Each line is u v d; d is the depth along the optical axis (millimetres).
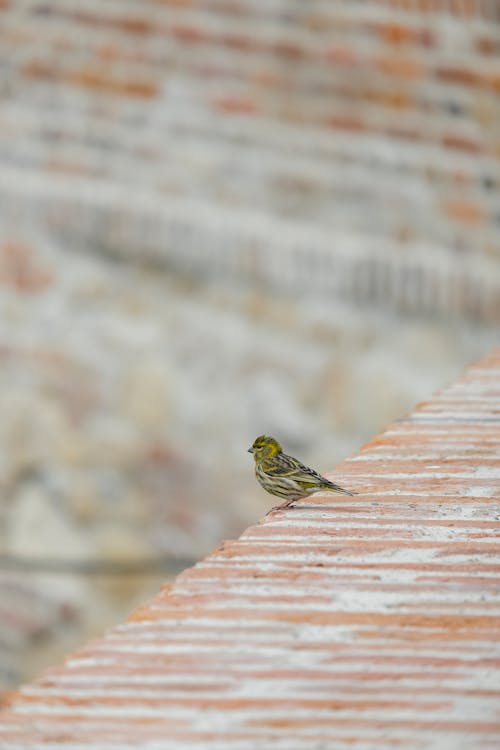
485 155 18688
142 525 15820
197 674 4520
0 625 14711
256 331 17203
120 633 4902
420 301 17531
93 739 4020
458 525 6195
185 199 17844
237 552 5844
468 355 17344
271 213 17922
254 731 4062
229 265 17641
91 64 18406
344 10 18859
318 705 4258
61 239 17625
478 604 5148
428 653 4672
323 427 16781
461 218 18250
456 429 8086
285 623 4973
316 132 18453
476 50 19188
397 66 18859
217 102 18453
